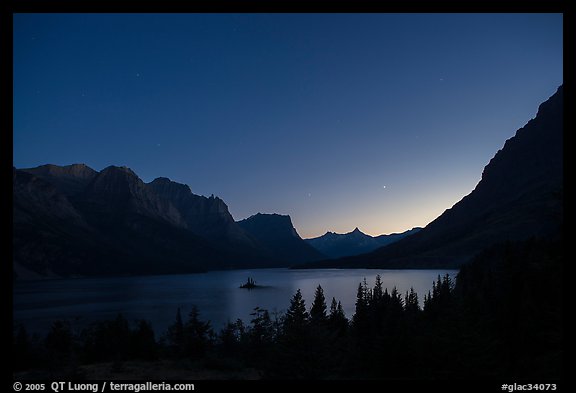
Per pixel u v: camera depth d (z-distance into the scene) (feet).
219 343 253.85
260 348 194.49
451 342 97.96
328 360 111.14
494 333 116.78
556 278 99.45
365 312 234.79
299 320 116.78
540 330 99.30
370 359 130.52
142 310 560.20
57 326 229.66
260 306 580.30
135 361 173.47
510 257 168.96
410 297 293.02
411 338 123.54
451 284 341.62
